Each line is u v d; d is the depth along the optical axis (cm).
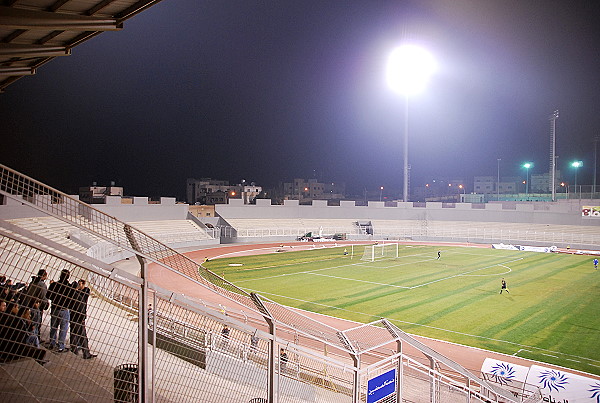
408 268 4547
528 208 7694
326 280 3878
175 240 6041
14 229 417
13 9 1016
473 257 5428
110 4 1089
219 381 713
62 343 584
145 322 513
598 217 6981
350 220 8306
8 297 583
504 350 2070
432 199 14188
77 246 3039
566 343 2167
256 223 7662
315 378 1191
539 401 1203
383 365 897
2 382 510
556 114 8350
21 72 1515
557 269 4456
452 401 1340
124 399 534
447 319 2591
